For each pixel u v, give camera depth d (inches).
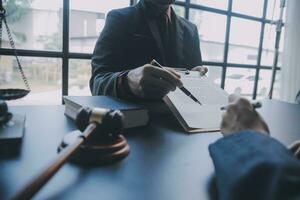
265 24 115.0
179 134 21.8
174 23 47.9
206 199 12.2
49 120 23.4
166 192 12.6
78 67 76.4
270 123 27.3
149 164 15.5
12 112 21.6
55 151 16.4
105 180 13.2
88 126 15.6
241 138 13.1
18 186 12.2
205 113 25.2
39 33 70.2
